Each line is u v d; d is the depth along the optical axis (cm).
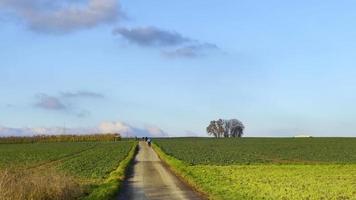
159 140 19038
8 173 2559
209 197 3108
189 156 8769
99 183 3959
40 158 7875
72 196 2853
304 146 12669
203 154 9462
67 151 10306
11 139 15600
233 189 3459
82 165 6256
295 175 4906
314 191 3438
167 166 6450
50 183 2700
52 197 2612
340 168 6169
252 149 11556
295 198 3005
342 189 3597
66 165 6247
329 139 16350
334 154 9719
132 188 3706
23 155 8756
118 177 4372
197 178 4391
